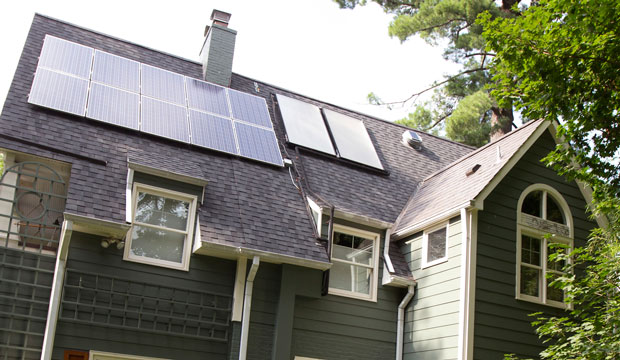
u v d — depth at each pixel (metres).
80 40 14.90
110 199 10.95
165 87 14.32
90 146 11.77
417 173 16.56
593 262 13.42
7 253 10.15
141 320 10.76
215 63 15.95
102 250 10.84
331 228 12.54
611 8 8.23
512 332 12.11
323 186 14.14
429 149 18.05
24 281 10.14
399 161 16.72
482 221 12.46
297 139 15.09
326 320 12.29
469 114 23.36
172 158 12.41
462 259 12.04
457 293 11.95
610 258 10.05
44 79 12.53
